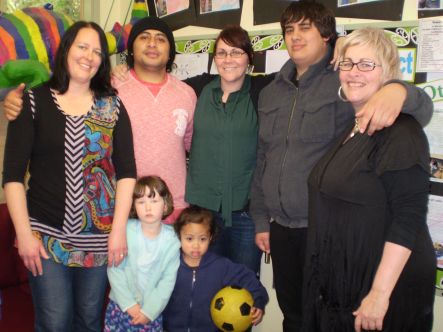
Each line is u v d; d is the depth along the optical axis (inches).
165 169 68.3
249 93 69.9
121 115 59.1
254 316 66.8
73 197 55.2
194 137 70.6
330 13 60.0
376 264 43.3
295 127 60.1
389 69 44.5
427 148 40.8
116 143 58.9
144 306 63.3
